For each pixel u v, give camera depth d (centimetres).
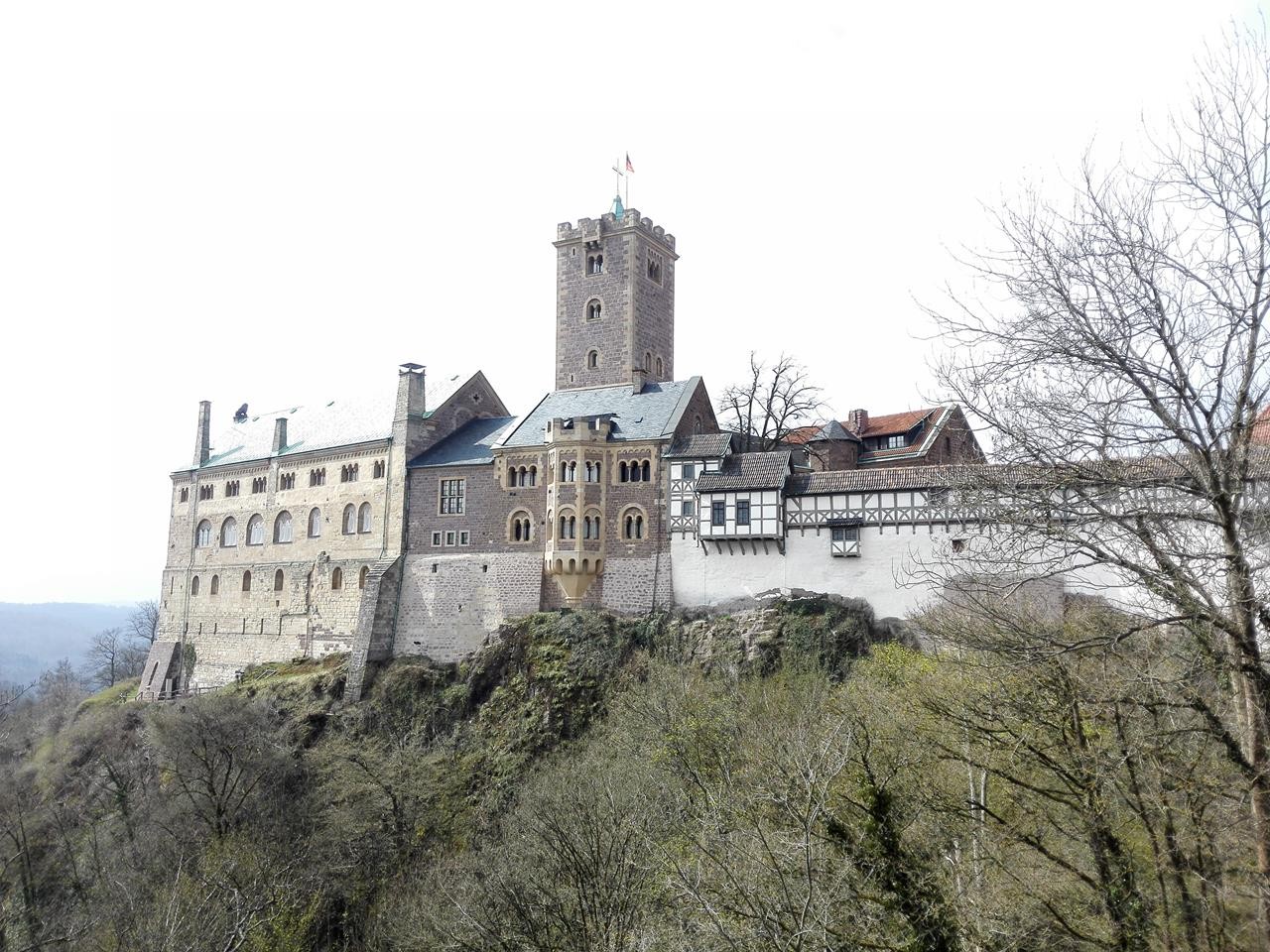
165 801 5925
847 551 6094
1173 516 1639
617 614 6738
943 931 1928
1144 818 1755
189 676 9275
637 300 8119
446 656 7338
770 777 2736
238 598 9019
